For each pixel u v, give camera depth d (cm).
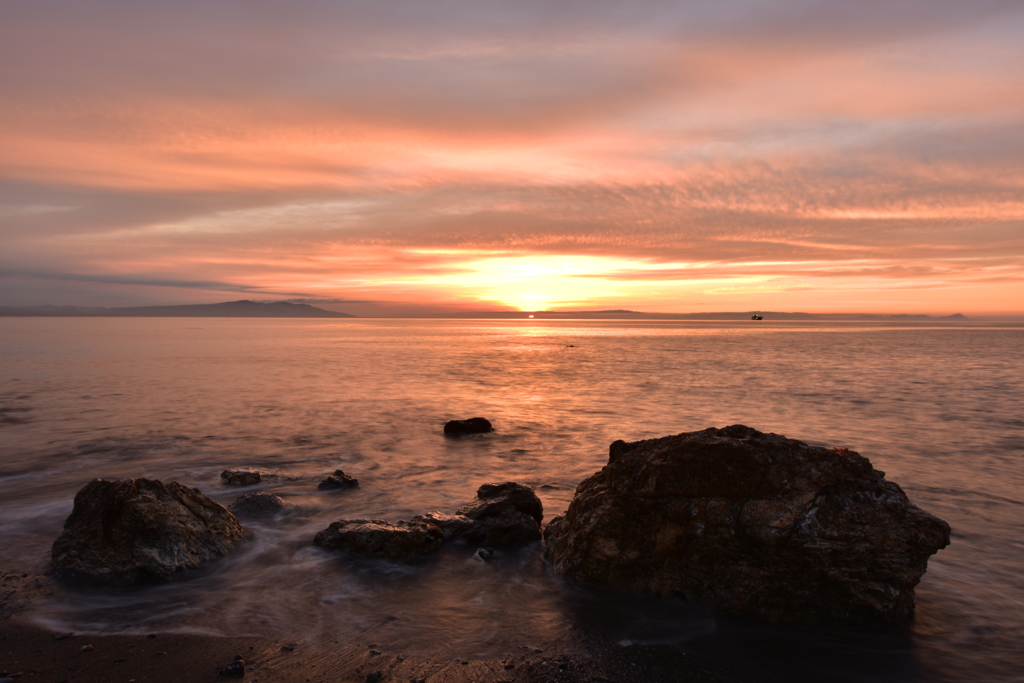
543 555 939
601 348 8831
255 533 1012
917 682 598
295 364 5228
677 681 592
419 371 4638
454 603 768
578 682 586
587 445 1856
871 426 2212
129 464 1535
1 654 625
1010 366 5188
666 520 813
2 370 4303
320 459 1627
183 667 604
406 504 1212
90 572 820
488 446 1831
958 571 890
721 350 8219
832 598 723
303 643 660
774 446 831
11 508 1142
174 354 6431
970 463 1614
